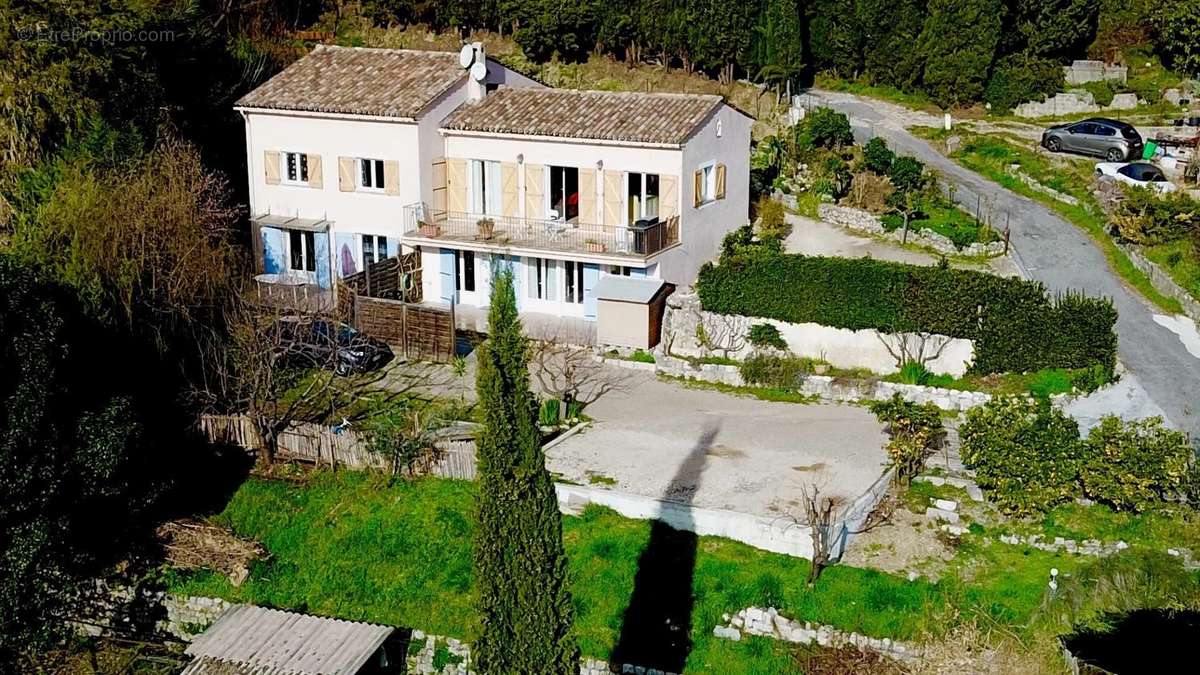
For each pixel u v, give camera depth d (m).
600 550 28.89
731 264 38.12
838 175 48.84
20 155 41.66
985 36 57.78
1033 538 28.30
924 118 57.94
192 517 32.38
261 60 55.50
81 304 33.59
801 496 29.98
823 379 36.34
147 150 43.44
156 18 47.78
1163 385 34.00
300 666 26.41
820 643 26.06
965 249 43.03
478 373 20.05
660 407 35.97
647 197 41.19
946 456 31.97
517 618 20.39
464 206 43.59
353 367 38.16
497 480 20.05
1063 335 34.47
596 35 64.81
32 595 28.70
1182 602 25.67
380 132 43.00
